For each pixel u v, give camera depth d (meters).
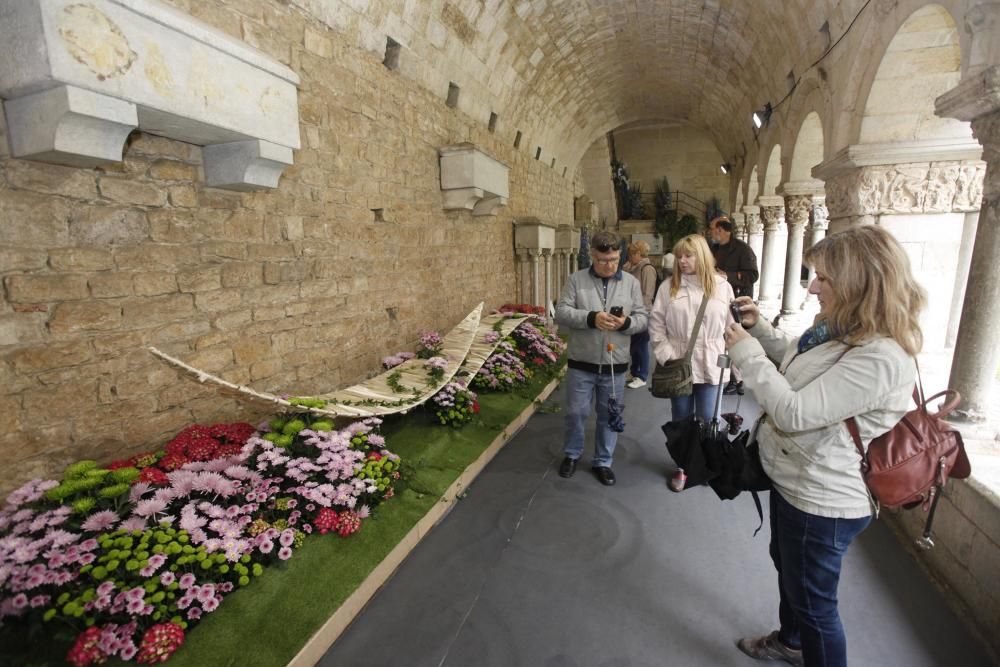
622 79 9.12
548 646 1.77
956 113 2.11
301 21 2.84
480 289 5.66
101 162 1.78
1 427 1.70
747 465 1.47
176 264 2.24
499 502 2.75
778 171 7.29
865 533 2.40
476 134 5.44
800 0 4.39
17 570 1.43
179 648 1.54
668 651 1.75
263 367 2.73
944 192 3.22
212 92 1.96
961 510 1.91
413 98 4.07
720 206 15.28
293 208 2.87
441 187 4.57
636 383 4.82
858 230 1.22
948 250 3.33
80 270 1.89
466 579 2.12
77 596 1.50
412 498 2.52
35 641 1.45
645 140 15.78
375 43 3.51
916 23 2.91
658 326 2.67
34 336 1.77
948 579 1.99
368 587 1.97
